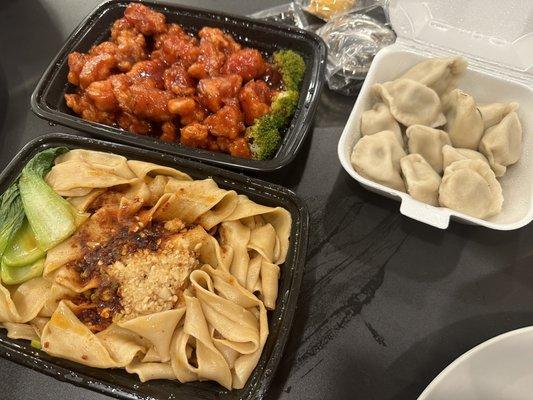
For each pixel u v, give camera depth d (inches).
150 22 15.2
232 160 12.6
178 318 11.3
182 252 11.6
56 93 14.4
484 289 12.8
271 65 15.1
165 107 13.7
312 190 14.2
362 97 13.8
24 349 11.1
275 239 12.3
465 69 13.6
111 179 12.4
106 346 11.0
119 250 11.6
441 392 10.4
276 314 11.1
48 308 11.5
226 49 14.9
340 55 15.5
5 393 11.9
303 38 14.8
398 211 13.8
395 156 13.2
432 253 13.3
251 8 17.6
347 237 13.5
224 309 11.5
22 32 17.6
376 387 11.7
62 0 18.1
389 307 12.6
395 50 14.1
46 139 13.1
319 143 15.0
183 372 11.0
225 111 13.5
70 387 11.9
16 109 16.0
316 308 12.6
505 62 13.9
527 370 10.7
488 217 12.6
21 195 12.1
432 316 12.5
